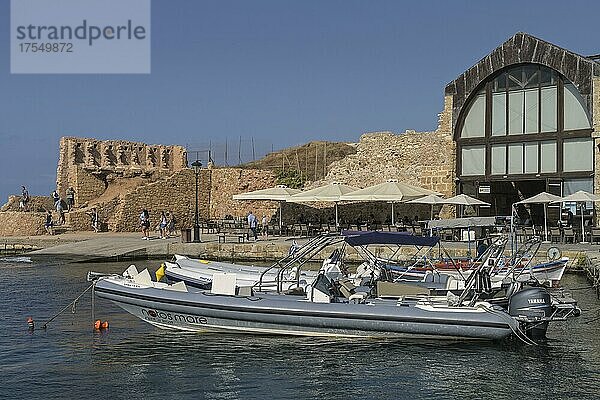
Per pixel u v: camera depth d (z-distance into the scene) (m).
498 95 38.44
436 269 22.22
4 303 23.11
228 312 17.52
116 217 50.19
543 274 22.44
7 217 49.06
